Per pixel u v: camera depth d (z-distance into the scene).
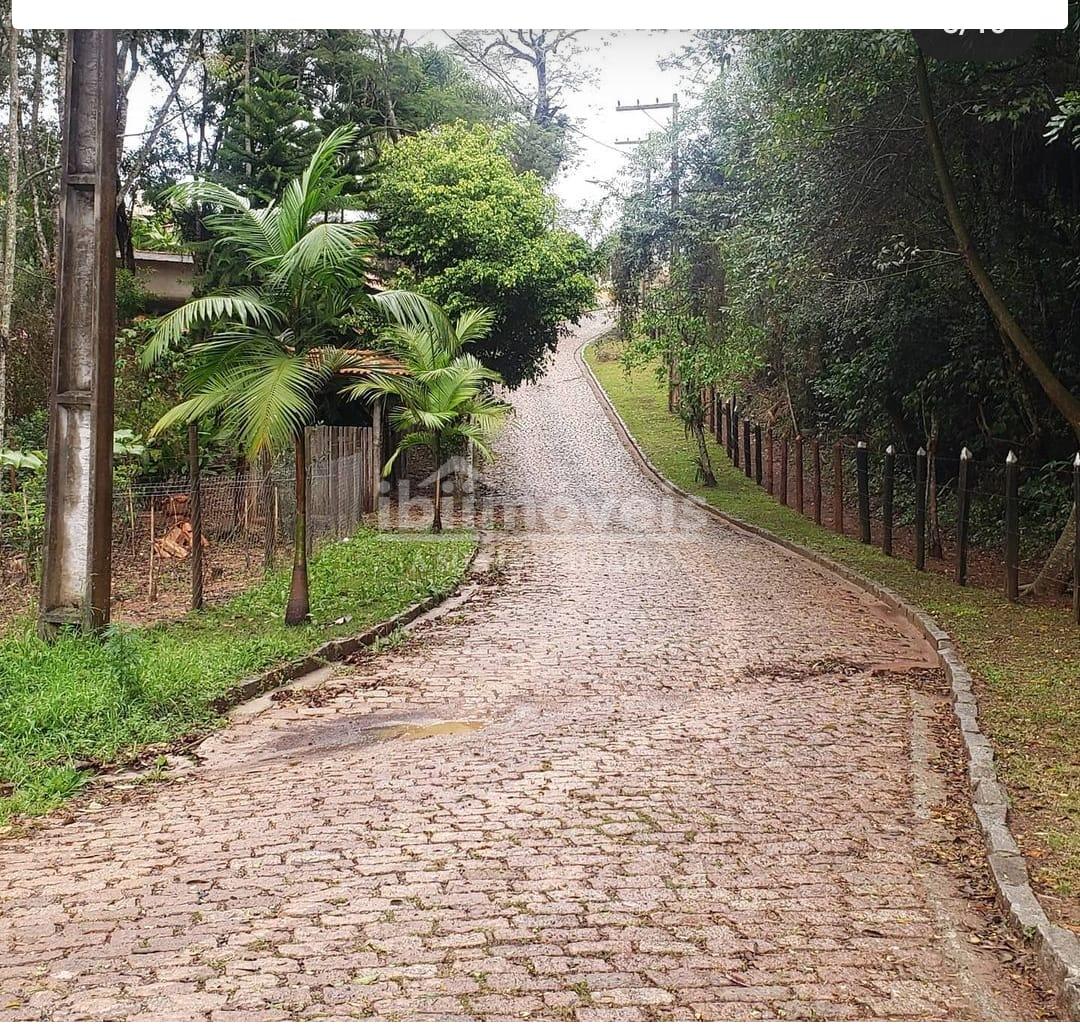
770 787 6.16
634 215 26.67
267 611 11.27
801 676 9.11
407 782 6.29
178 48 22.80
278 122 19.62
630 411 41.19
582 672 9.30
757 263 18.50
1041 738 6.96
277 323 10.62
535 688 8.74
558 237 26.58
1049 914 4.37
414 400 16.48
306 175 10.46
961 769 6.52
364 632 10.60
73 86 8.70
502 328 26.61
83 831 5.58
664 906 4.55
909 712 7.89
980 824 5.39
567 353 57.16
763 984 3.90
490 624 11.62
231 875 4.91
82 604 8.72
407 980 3.90
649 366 49.91
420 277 25.36
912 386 19.52
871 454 23.14
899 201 15.14
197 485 11.24
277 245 10.45
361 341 18.53
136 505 13.54
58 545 8.79
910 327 18.39
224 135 24.36
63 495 8.79
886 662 9.64
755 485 27.25
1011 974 4.03
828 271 17.03
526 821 5.58
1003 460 18.12
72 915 4.52
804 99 13.70
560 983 3.88
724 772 6.44
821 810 5.78
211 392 9.98
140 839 5.43
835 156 14.28
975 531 17.56
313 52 26.28
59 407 8.76
